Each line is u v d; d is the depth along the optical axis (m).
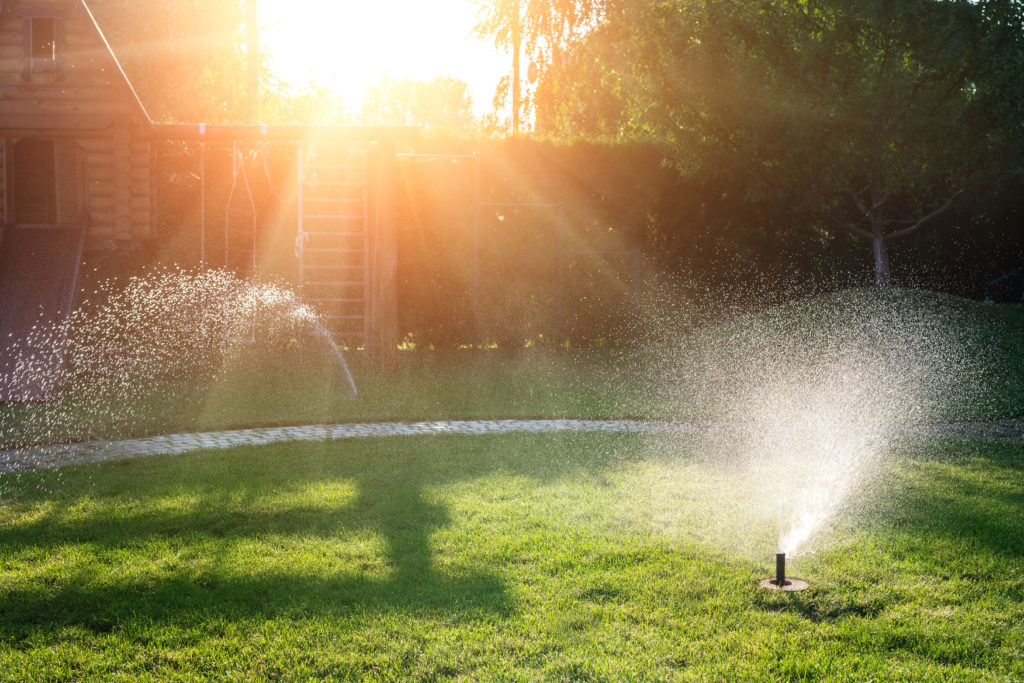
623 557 5.02
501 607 4.28
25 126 13.38
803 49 16.80
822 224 18.67
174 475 7.05
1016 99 16.78
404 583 4.59
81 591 4.47
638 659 3.73
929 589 4.58
